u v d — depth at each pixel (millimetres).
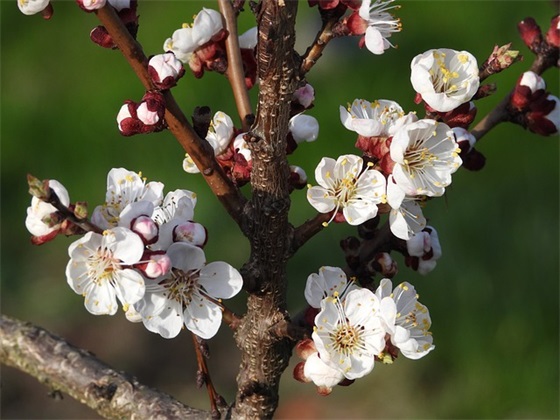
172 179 2145
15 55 2512
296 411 1863
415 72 1041
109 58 2432
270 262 1052
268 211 1043
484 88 1047
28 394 1978
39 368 1165
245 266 1055
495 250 1907
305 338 1049
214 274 1051
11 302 2109
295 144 1064
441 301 1877
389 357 1034
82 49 2492
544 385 1766
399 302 1060
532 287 1847
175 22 2486
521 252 1890
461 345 1839
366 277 1087
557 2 1226
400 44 2307
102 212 1049
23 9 1039
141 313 1042
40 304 2109
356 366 1035
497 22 2328
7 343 1173
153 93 1036
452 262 1899
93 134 2266
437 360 1855
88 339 2039
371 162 1048
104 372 1153
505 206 1961
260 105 1031
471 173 2043
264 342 1062
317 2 1040
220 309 1049
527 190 1979
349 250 1085
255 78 1094
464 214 1954
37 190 1016
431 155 1052
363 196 1047
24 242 2211
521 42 2268
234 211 1055
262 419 1079
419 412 1807
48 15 1044
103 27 1046
